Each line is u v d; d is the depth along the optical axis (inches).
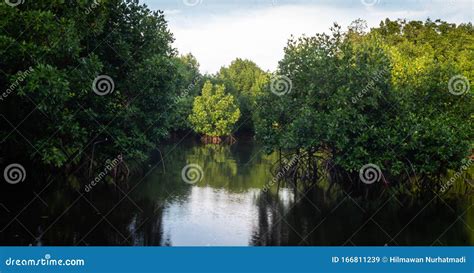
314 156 1238.3
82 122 1034.7
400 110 1093.8
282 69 1230.3
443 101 1165.7
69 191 1027.9
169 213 851.4
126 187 1105.4
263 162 1736.0
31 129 872.9
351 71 1081.4
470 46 2124.8
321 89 1104.8
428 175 1096.8
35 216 792.3
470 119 1162.6
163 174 1334.9
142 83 1111.6
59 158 823.7
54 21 776.9
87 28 968.3
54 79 735.7
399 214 903.1
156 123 1222.3
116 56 1096.2
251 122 3107.8
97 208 872.9
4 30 731.4
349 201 1021.8
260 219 825.5
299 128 1102.4
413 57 1905.8
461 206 997.2
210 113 2881.4
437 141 1026.1
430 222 839.7
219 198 1007.0
